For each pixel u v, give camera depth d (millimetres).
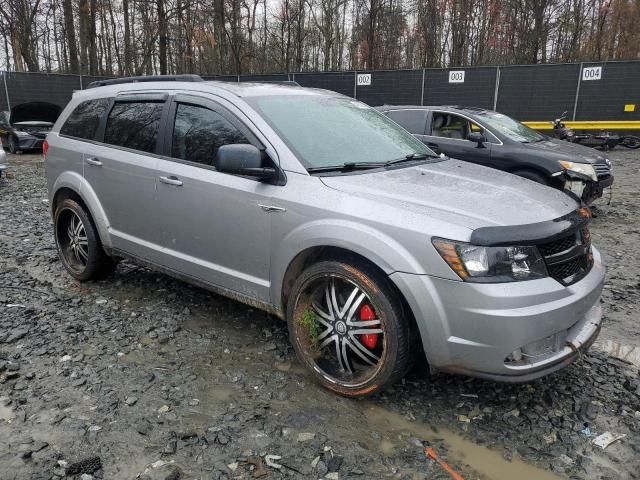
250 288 3734
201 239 3971
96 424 3002
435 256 2832
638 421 3105
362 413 3162
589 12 31734
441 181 3521
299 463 2713
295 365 3719
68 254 5387
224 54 30172
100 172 4715
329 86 22391
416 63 35188
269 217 3486
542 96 19953
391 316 3016
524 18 31328
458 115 9133
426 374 3602
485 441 2926
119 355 3818
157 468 2656
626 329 4348
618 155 17312
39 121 17531
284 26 32719
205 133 3977
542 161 8047
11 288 5102
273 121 3723
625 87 19031
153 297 4926
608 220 8320
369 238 3008
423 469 2695
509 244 2812
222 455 2764
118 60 33344
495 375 2830
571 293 2957
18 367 3598
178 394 3328
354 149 3857
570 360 2984
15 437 2873
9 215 8297
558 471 2699
